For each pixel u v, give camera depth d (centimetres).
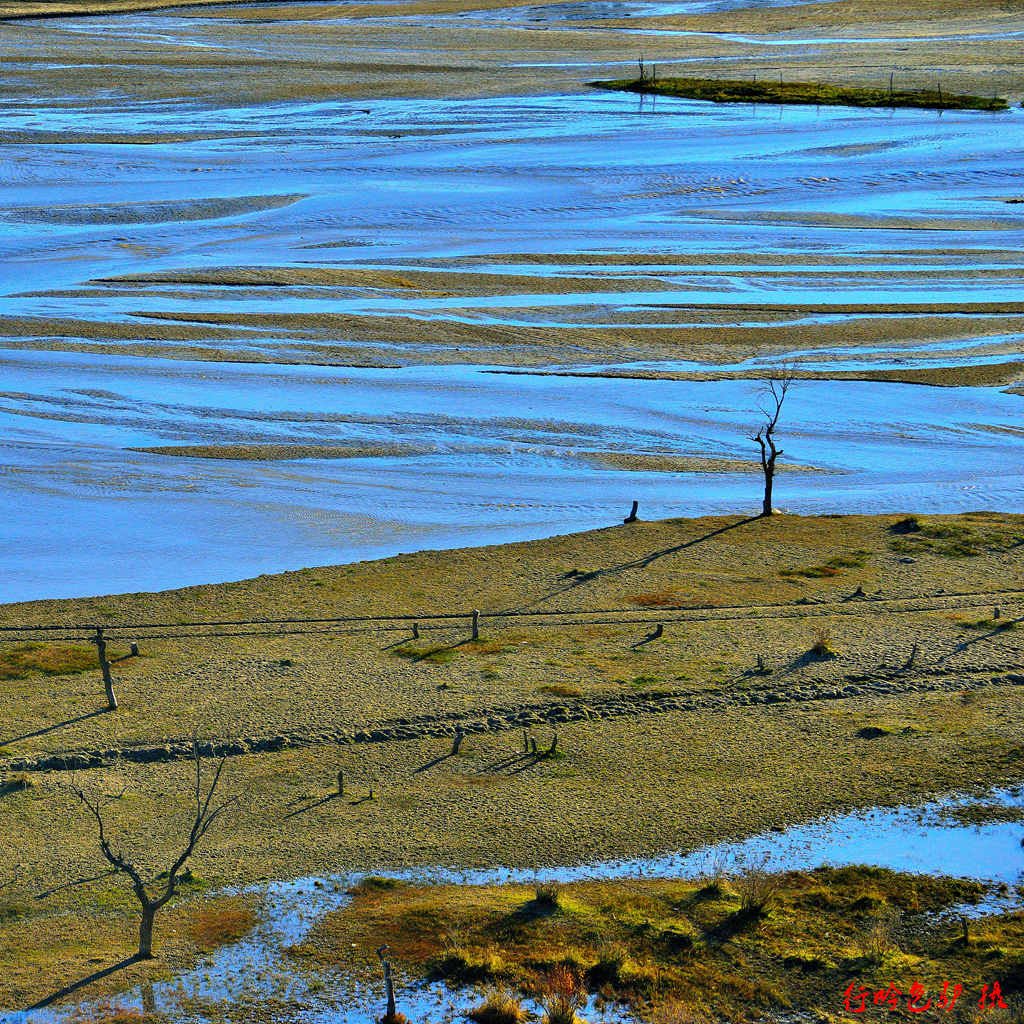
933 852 6594
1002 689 8481
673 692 8456
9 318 18525
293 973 5584
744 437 14662
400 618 9800
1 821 6919
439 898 6169
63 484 13025
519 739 7875
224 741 7819
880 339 18188
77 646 9269
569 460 13925
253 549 11512
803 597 10150
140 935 5762
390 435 14575
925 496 12950
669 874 6431
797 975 5569
